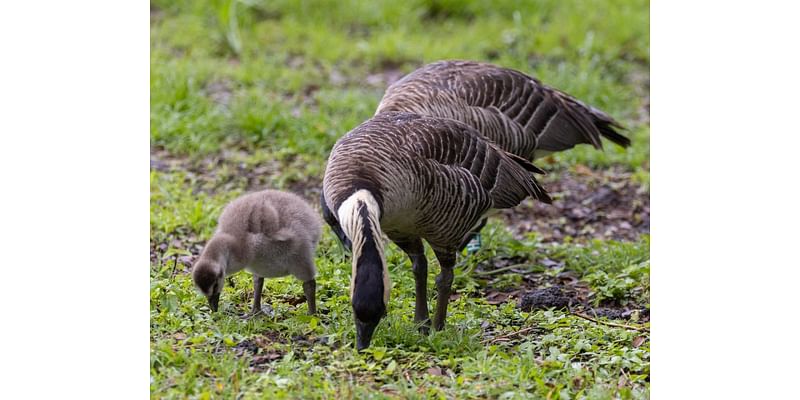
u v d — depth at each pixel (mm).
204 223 13656
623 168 17594
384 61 22469
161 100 18109
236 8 23625
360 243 8766
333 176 9398
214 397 8820
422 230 10078
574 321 11102
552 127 12922
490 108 12242
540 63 22453
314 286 10859
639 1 25969
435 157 9914
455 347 10016
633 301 12188
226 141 17281
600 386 9312
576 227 15328
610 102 20219
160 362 9359
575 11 25203
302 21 24391
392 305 11258
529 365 9609
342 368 9328
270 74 20516
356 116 18375
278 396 8766
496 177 10523
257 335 10188
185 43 21953
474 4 25781
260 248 10422
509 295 12398
